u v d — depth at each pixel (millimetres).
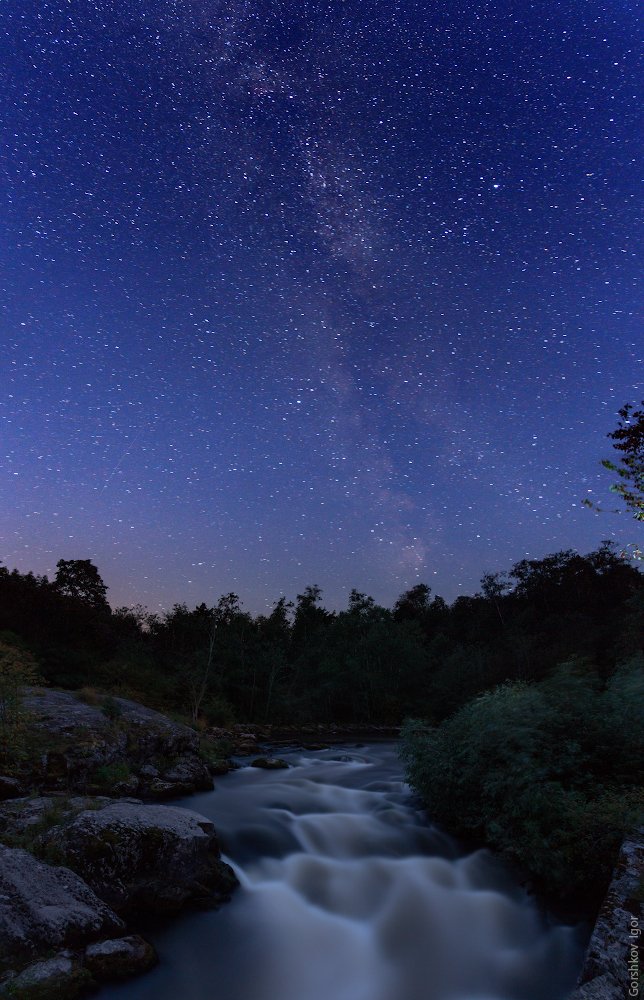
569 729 11969
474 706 13492
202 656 40781
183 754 17281
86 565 51719
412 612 102250
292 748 28703
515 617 76125
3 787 11805
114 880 8102
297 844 11477
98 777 13797
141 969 6824
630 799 9945
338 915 8953
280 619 71125
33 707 15953
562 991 7039
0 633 33250
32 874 7250
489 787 10883
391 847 11383
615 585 75125
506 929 8539
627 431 8438
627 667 14484
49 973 6031
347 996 6941
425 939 8312
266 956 7695
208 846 9438
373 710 55219
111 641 45562
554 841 9430
